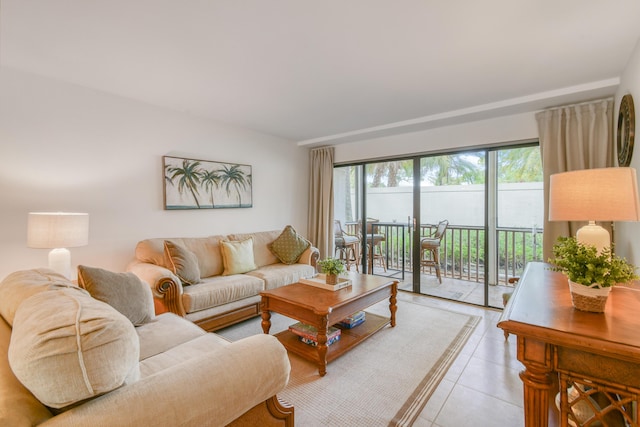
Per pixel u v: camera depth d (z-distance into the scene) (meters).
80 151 2.79
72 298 1.03
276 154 4.68
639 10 1.68
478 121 3.61
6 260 2.44
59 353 0.74
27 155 2.51
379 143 4.49
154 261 2.92
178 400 0.88
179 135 3.50
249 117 3.70
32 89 2.52
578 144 2.94
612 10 1.69
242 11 1.69
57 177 2.67
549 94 2.84
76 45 2.06
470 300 3.84
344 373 2.16
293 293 2.50
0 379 0.80
